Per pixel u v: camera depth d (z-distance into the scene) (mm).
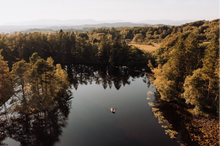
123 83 81000
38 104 46500
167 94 52281
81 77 90250
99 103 56531
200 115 46031
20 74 43500
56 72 59531
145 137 37500
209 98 49156
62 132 40000
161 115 47500
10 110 49250
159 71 73688
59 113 49312
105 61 123438
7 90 45000
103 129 40969
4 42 93750
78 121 44812
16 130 41375
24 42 108062
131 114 48469
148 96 63406
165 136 37750
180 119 44938
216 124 41094
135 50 111312
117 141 36281
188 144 34719
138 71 103250
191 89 44781
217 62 41562
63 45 118375
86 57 123375
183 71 54156
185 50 52250
